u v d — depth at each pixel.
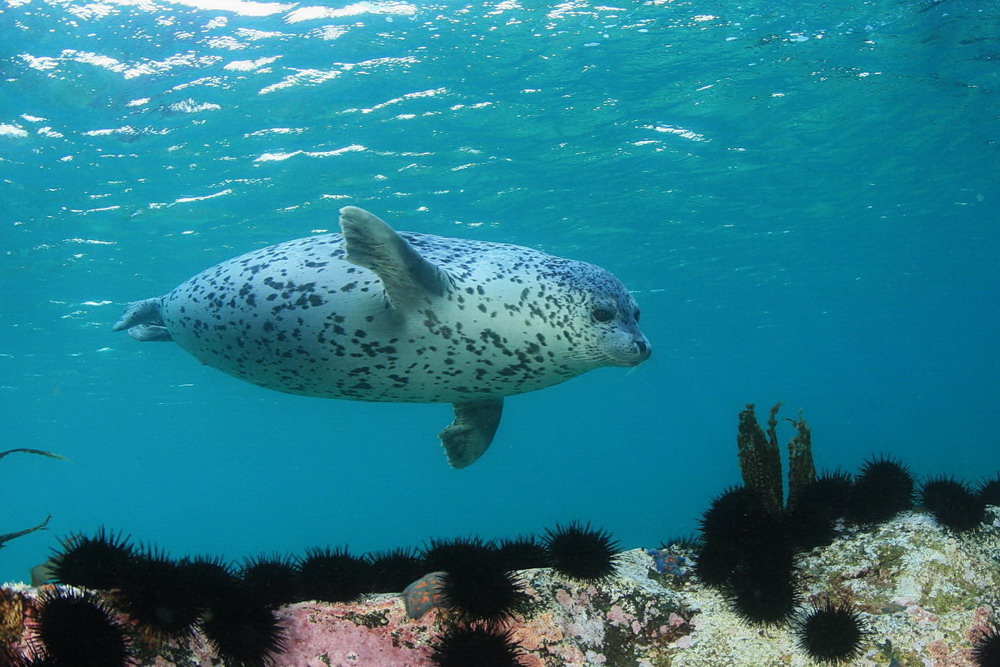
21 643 2.59
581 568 3.95
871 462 4.59
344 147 13.52
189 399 37.47
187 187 13.95
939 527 4.19
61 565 3.02
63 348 24.78
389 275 4.01
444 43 10.97
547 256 5.03
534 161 15.52
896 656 3.56
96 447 57.25
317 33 10.23
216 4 9.30
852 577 4.02
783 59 12.75
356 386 4.86
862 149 17.66
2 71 9.78
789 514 4.42
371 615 3.49
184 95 10.98
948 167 20.20
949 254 33.25
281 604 3.46
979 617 3.70
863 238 27.09
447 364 4.60
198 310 5.00
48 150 11.87
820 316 44.31
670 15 11.05
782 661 3.62
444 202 16.97
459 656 3.20
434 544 4.05
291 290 4.55
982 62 13.59
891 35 12.28
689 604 4.04
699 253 24.81
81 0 8.87
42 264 16.88
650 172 17.06
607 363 4.86
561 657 3.57
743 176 18.22
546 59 11.77
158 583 2.93
